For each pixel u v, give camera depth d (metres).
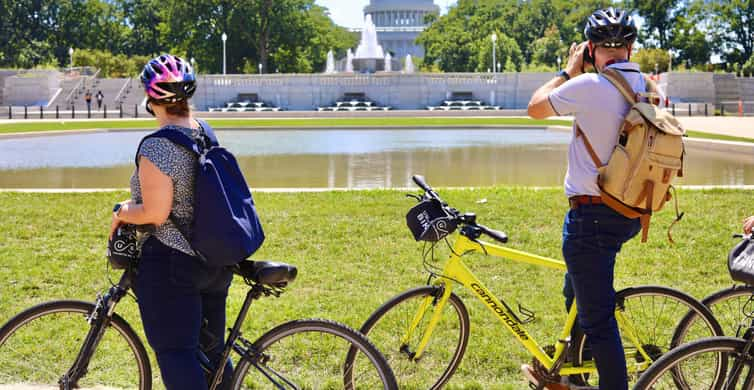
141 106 65.62
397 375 5.19
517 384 5.80
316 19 113.56
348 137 37.47
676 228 10.75
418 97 75.12
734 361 4.34
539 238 10.27
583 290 4.62
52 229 10.93
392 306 5.10
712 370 4.92
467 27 118.94
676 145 4.30
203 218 4.10
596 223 4.51
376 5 152.38
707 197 13.34
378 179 19.02
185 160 4.13
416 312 5.13
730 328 6.10
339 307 7.46
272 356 5.06
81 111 65.12
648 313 5.30
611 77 4.44
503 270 8.69
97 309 4.49
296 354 5.63
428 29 128.25
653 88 4.56
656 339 5.31
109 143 32.31
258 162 23.55
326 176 19.70
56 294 7.91
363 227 11.03
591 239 4.53
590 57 4.71
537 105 4.61
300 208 12.53
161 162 4.08
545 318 7.09
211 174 4.13
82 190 14.74
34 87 73.00
